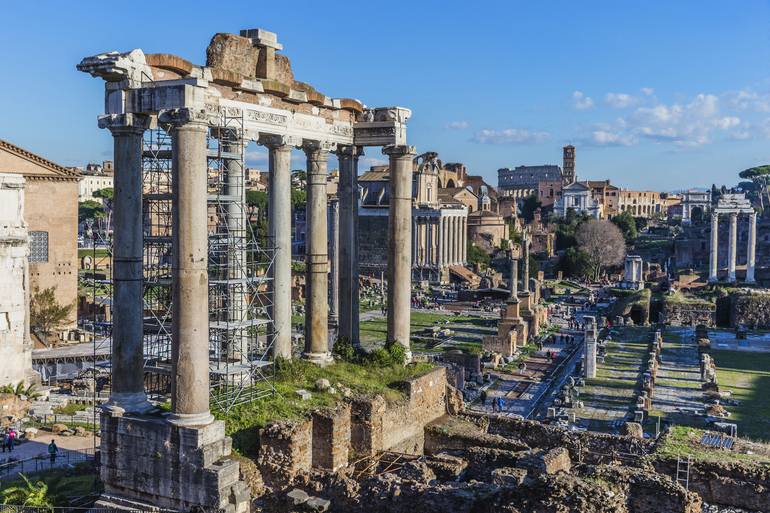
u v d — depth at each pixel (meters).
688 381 87.06
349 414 35.41
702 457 35.19
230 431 33.34
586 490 27.42
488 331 124.62
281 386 38.16
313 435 34.03
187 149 30.69
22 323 72.31
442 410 44.00
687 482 34.28
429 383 42.50
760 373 92.38
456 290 183.75
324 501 30.66
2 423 59.75
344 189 45.94
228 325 35.66
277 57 41.19
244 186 38.53
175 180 30.86
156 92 31.30
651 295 161.50
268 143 40.31
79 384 72.50
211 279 38.31
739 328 130.75
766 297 140.88
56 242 108.94
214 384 37.62
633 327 134.75
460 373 84.88
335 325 82.38
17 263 71.94
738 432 64.12
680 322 143.25
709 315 142.88
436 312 150.00
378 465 34.81
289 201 41.03
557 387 86.94
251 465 31.98
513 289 119.25
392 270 45.47
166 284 36.06
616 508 27.06
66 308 105.56
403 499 29.98
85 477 40.97
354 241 46.25
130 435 31.89
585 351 90.06
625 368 95.38
